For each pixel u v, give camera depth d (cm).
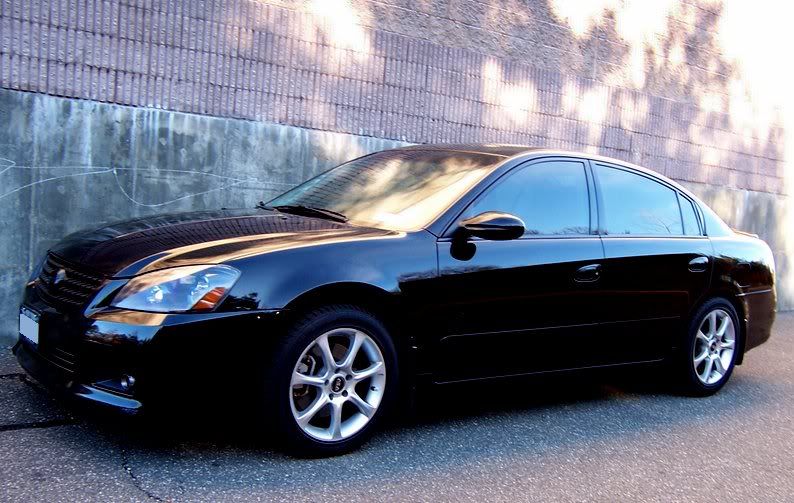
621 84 919
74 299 362
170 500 318
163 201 611
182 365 337
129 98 592
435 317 403
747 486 393
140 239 385
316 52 680
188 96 618
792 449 459
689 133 990
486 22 795
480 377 429
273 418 356
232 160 639
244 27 640
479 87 791
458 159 474
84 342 342
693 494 377
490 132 805
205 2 620
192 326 338
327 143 691
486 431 443
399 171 481
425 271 398
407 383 402
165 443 378
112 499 314
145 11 594
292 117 672
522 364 445
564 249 455
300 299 358
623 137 921
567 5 857
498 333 428
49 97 559
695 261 533
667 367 536
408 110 743
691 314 536
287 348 356
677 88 978
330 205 462
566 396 535
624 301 485
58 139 565
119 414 333
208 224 411
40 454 353
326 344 369
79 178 575
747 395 580
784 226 1095
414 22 743
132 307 341
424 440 418
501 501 348
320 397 370
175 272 347
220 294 345
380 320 389
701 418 508
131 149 593
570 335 460
